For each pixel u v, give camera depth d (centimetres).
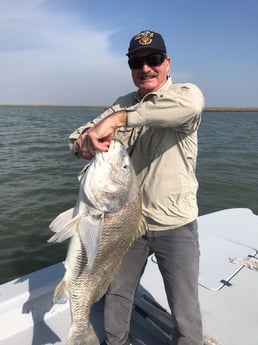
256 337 280
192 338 247
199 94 210
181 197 243
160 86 250
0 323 292
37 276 328
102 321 319
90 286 227
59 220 217
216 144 2148
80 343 228
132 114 201
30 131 2708
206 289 333
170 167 238
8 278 575
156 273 362
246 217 495
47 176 1195
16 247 675
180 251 245
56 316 320
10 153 1642
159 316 293
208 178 1270
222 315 302
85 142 210
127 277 267
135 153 248
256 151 1883
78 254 218
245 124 4566
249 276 353
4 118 4953
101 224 218
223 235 440
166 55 247
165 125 202
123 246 231
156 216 245
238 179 1262
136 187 229
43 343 290
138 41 237
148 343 295
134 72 248
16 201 920
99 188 213
